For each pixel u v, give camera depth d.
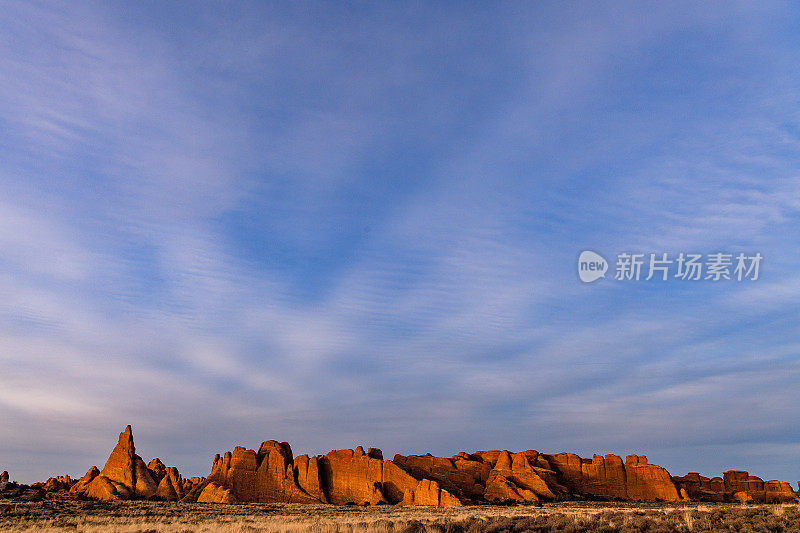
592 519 47.12
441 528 44.25
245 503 104.19
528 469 118.12
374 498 108.50
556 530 41.47
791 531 37.91
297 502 108.69
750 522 42.31
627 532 38.81
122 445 110.06
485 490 114.25
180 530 47.16
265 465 114.38
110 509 75.19
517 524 44.53
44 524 52.38
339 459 118.69
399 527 43.34
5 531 46.69
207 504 96.00
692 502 106.44
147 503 89.62
